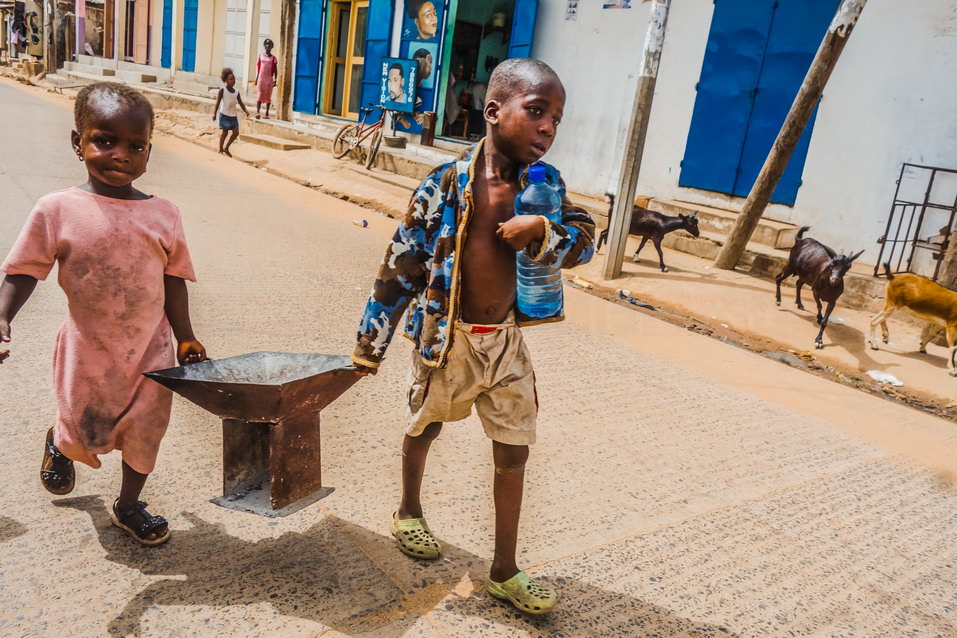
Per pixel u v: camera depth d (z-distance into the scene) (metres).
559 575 2.53
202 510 2.63
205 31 20.77
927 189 7.44
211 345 4.20
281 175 12.35
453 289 2.10
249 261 6.23
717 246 8.80
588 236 2.18
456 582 2.41
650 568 2.63
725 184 9.54
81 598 2.13
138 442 2.25
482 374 2.18
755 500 3.24
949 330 5.72
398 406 3.71
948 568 2.88
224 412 2.08
